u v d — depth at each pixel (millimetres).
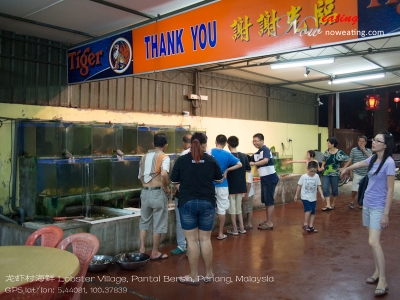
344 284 4035
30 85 6137
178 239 5227
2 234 4980
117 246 5031
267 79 10461
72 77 6141
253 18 3922
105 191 5754
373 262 4766
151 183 4816
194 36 4398
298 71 9398
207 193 4031
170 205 5996
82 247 2959
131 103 7621
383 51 7316
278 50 3752
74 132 5883
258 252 5254
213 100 9484
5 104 5797
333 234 6281
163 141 4914
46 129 5629
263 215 8047
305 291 3852
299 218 7645
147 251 5332
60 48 6477
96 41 5637
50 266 2439
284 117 12008
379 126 14922
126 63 5195
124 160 5984
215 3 4211
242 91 10359
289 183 9672
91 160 5574
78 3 4801
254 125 10531
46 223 5059
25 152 5797
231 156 5824
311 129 12984
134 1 4742
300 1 3592
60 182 5180
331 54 7762
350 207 8703
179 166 4121
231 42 4098
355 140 15008
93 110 6902
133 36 5074
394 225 6832
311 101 13289
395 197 10250
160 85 8211
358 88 12078
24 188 5715
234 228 6270
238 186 6195
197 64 4379
